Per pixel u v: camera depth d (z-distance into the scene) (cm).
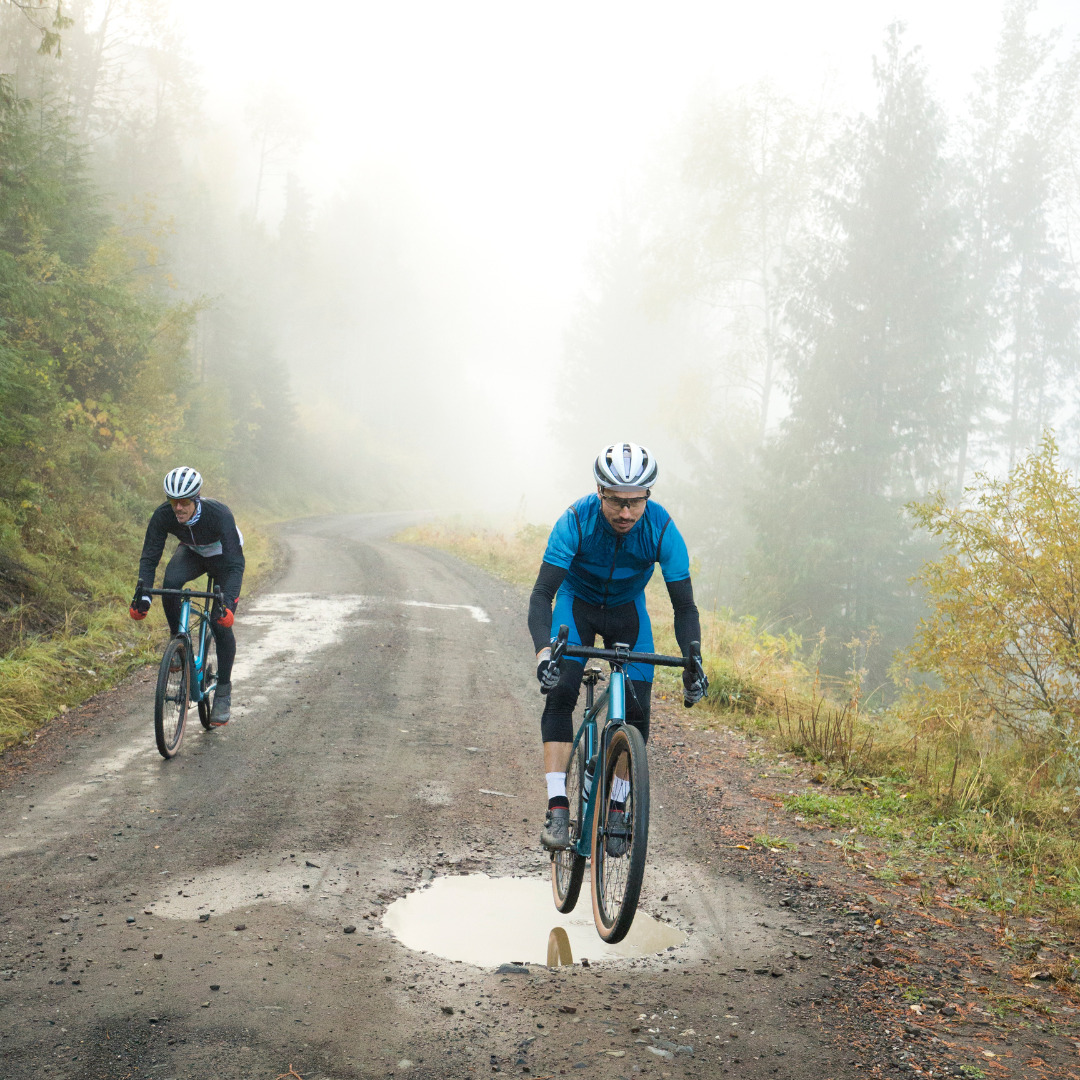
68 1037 265
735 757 716
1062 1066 280
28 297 1366
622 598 392
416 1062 262
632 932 375
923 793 611
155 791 536
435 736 711
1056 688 759
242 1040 268
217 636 673
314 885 404
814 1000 315
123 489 1711
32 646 819
